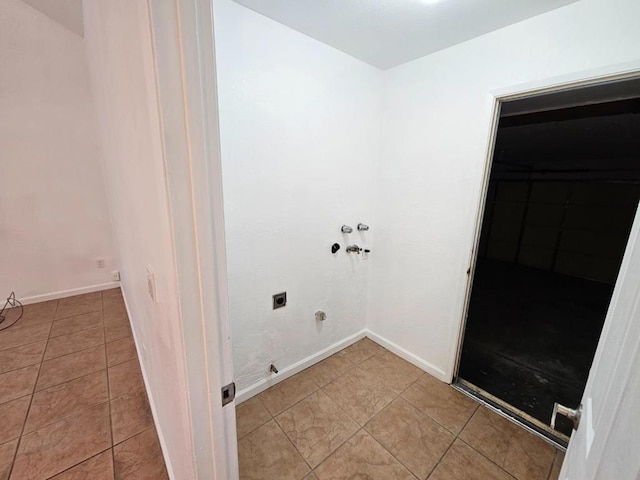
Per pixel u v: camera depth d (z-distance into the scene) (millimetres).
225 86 1446
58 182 2941
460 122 1778
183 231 557
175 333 652
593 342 2775
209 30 515
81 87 2895
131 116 835
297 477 1396
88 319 2709
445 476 1416
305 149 1844
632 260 551
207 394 682
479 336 2850
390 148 2207
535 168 5996
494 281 5004
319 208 2016
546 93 1489
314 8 1436
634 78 1250
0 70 2529
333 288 2264
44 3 2434
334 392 1966
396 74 2094
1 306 2846
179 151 520
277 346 1987
